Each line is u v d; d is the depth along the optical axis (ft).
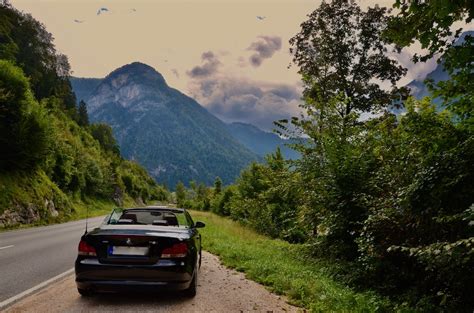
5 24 261.85
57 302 21.31
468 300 19.85
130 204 350.43
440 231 22.65
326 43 69.21
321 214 37.96
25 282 26.45
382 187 31.04
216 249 45.24
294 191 43.14
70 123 353.51
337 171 34.53
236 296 23.58
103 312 19.52
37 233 66.28
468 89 18.97
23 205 89.71
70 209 130.52
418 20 18.19
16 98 95.35
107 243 20.75
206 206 253.24
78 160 221.25
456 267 18.97
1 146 92.94
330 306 21.13
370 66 67.87
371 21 67.56
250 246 50.06
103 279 20.30
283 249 48.96
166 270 20.39
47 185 116.78
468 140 20.48
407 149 25.17
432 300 22.03
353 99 66.74
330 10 69.05
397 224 25.57
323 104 43.70
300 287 24.82
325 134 39.22
